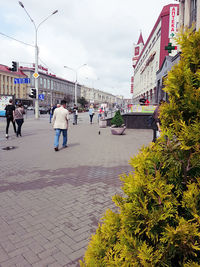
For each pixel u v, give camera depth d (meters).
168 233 0.97
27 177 4.73
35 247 2.31
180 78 1.19
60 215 3.02
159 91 21.28
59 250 2.26
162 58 26.50
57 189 4.01
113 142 9.35
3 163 5.91
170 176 1.16
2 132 12.69
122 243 1.14
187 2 11.59
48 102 87.31
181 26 1.29
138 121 16.11
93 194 3.76
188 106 1.15
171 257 1.01
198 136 1.08
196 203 1.05
